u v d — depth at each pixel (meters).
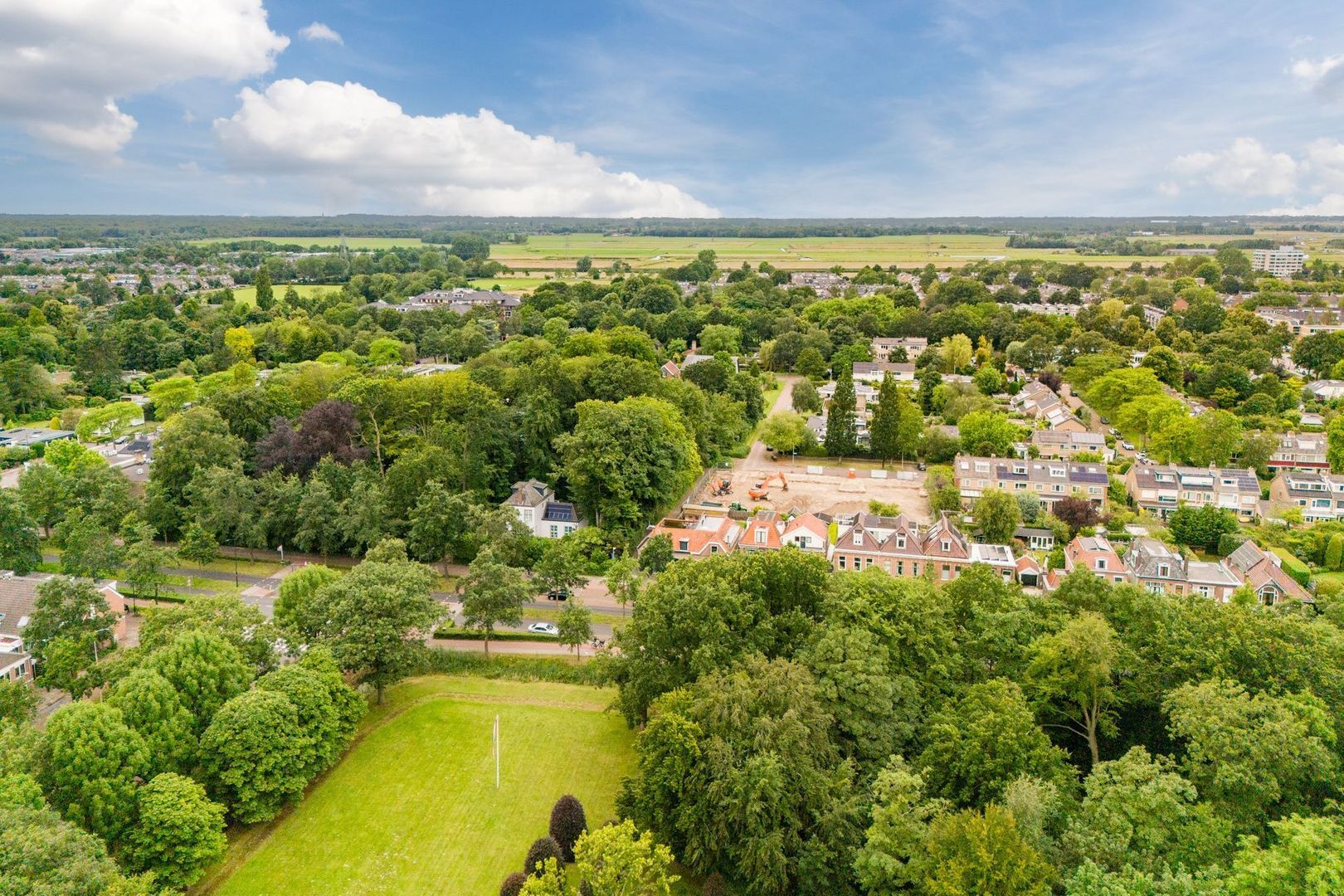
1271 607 82.88
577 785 78.31
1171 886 47.84
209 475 131.88
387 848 69.81
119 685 70.81
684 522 150.62
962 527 147.62
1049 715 78.81
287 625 93.12
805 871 62.41
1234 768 58.19
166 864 61.78
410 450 143.25
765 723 65.62
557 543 117.88
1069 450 189.88
